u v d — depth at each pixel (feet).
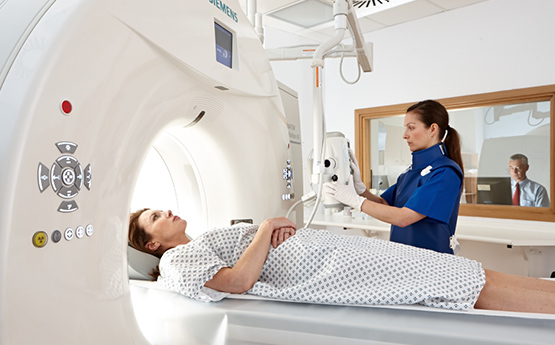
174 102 3.67
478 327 3.18
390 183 13.08
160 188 6.08
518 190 10.38
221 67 4.20
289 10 7.33
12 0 2.59
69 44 2.43
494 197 10.80
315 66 5.45
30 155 2.15
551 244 8.27
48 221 2.27
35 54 2.30
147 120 3.26
